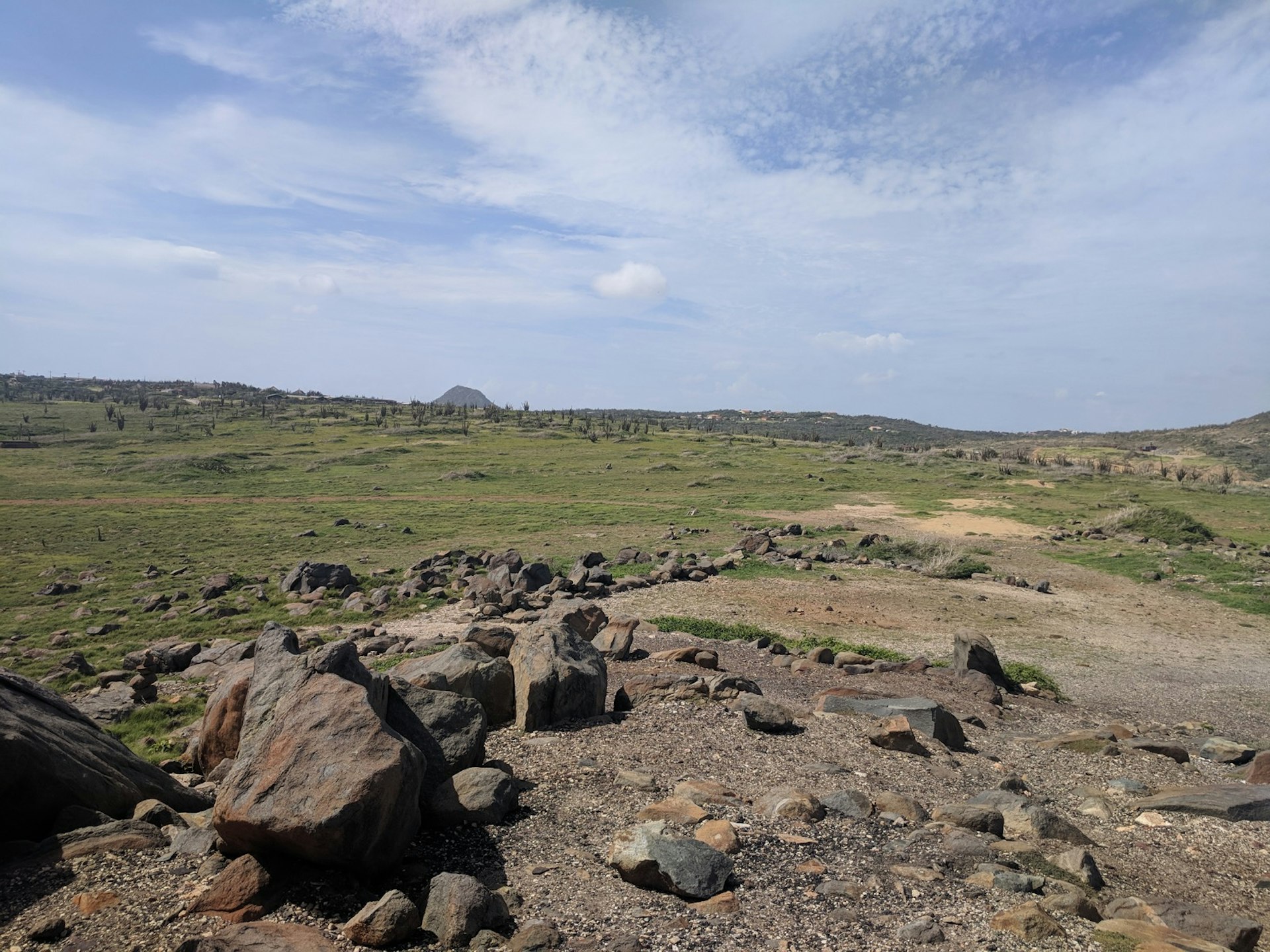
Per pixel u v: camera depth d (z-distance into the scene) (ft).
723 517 196.44
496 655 61.05
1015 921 23.04
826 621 92.68
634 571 123.13
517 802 31.94
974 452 404.16
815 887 25.93
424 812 29.35
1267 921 27.61
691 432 597.11
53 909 22.63
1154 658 82.43
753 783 36.27
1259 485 294.05
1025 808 33.91
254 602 110.63
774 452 408.46
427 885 25.16
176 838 27.12
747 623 90.74
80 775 29.55
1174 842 34.55
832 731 45.21
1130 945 21.81
